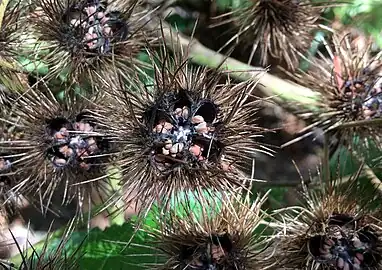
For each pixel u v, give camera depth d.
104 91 0.21
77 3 0.23
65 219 0.29
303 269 0.23
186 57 0.21
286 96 0.26
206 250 0.22
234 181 0.21
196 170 0.20
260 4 0.26
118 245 0.25
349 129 0.26
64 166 0.23
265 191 0.27
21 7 0.23
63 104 0.23
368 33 0.29
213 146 0.21
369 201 0.23
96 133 0.21
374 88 0.25
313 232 0.23
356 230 0.22
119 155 0.21
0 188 0.24
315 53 0.29
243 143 0.21
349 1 0.29
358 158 0.26
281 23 0.26
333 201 0.23
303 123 0.30
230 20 0.27
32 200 0.25
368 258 0.22
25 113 0.23
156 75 0.21
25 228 0.29
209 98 0.21
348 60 0.25
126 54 0.23
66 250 0.24
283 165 0.31
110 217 0.26
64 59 0.23
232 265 0.22
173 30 0.26
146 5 0.26
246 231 0.22
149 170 0.20
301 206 0.24
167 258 0.22
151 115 0.21
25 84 0.23
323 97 0.26
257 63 0.29
